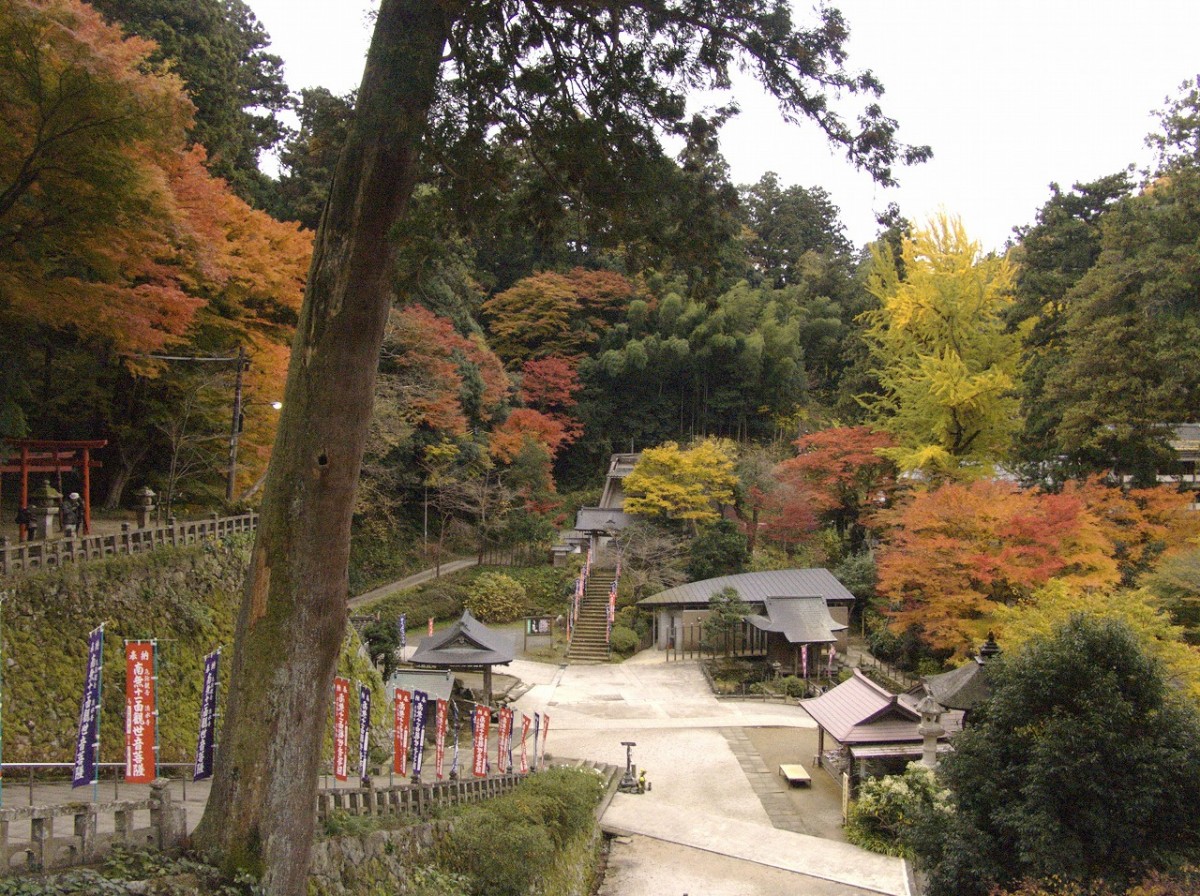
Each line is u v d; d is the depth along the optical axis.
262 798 8.92
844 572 37.78
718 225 11.72
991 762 12.34
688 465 40.59
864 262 68.81
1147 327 24.55
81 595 14.48
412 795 13.69
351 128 9.32
